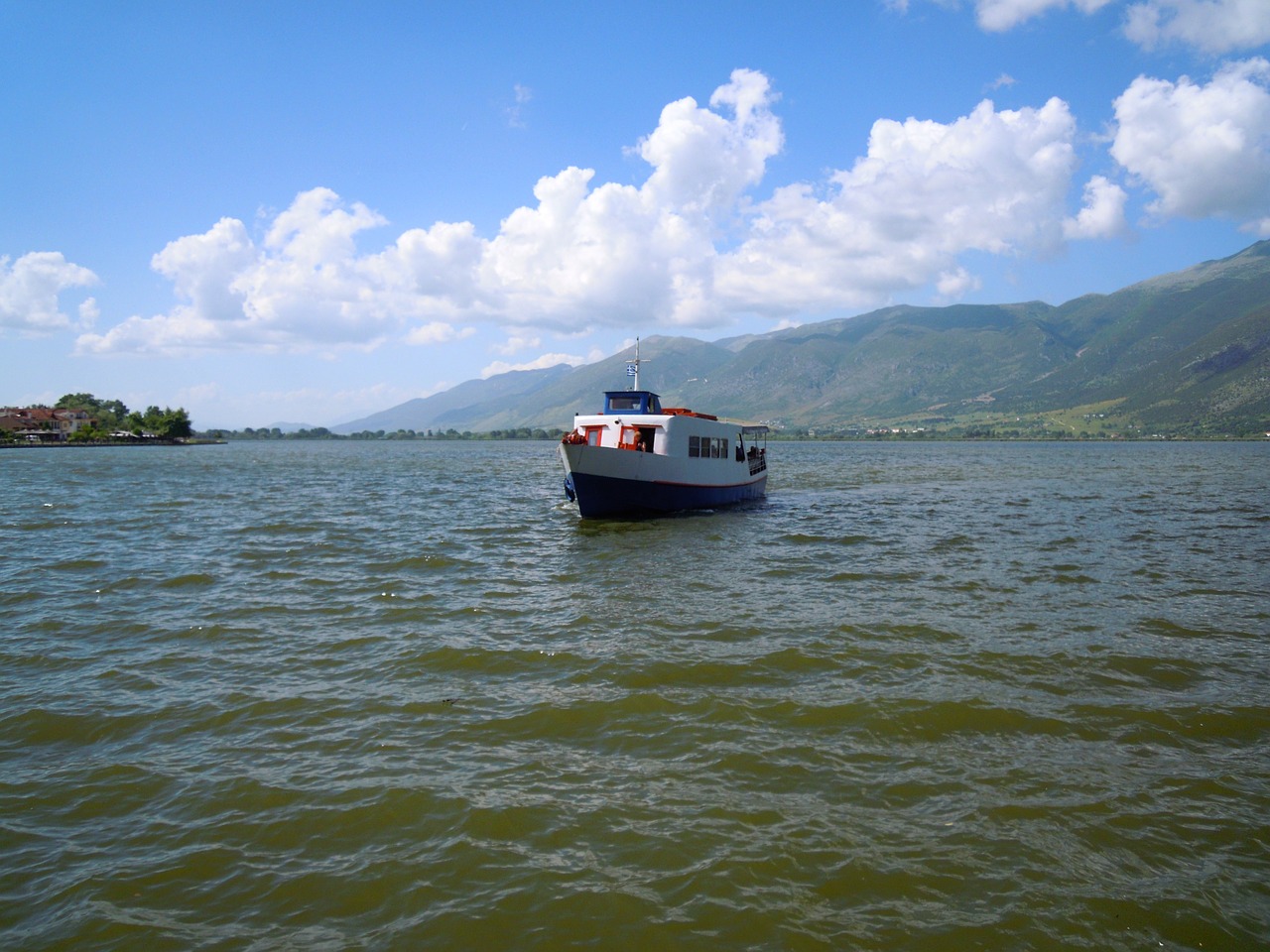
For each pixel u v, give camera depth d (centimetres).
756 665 1472
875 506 4616
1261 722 1202
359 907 767
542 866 830
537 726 1196
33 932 729
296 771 1050
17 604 1986
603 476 3456
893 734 1158
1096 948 708
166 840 885
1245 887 795
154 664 1505
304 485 6347
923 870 821
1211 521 3778
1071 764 1062
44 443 18412
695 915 750
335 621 1838
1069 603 1989
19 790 998
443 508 4503
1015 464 11262
